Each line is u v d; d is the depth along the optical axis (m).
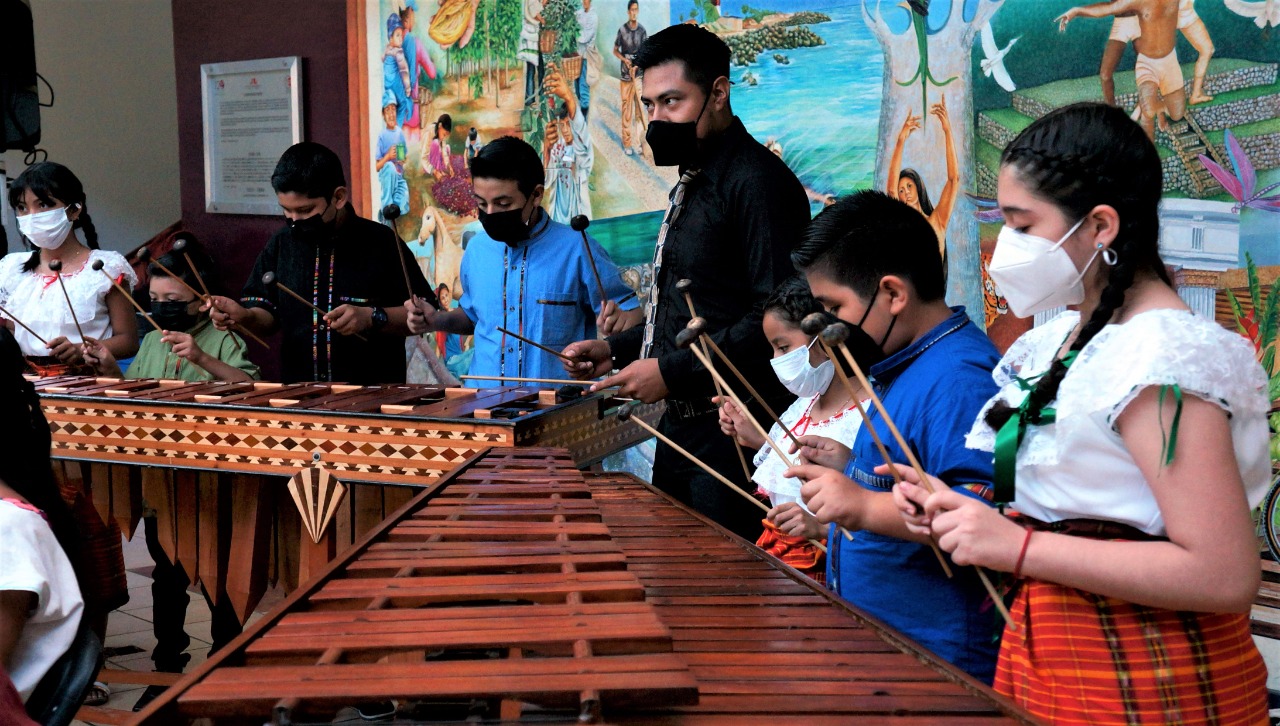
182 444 3.05
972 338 1.97
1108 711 1.45
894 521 1.74
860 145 4.34
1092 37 3.68
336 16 6.10
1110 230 1.42
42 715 1.85
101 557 3.00
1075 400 1.42
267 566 3.25
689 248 2.98
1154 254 1.47
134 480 3.44
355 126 6.07
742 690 1.26
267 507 3.22
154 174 9.22
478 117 5.57
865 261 1.97
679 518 2.25
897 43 4.19
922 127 4.15
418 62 5.76
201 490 3.30
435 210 5.79
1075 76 3.73
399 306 4.28
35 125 5.57
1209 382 1.33
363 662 1.22
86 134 8.77
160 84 9.17
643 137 4.98
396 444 2.81
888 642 1.46
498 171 3.65
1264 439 1.43
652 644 1.25
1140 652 1.44
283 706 1.06
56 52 8.53
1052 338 1.64
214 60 6.70
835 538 2.10
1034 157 1.45
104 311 4.56
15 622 1.83
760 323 2.79
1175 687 1.43
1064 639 1.49
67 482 3.00
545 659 1.18
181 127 6.91
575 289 3.87
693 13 4.74
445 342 5.80
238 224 6.73
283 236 4.36
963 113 4.02
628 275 5.11
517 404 2.99
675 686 1.11
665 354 3.07
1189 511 1.33
